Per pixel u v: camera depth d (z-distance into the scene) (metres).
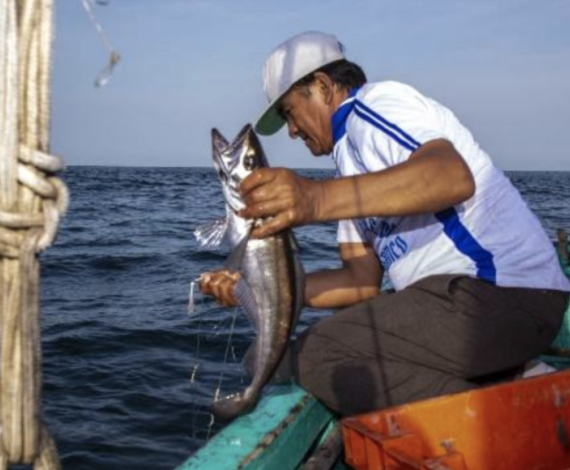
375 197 2.14
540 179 131.50
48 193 1.25
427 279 2.65
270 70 2.99
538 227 2.76
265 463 2.31
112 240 19.84
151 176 104.25
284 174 2.05
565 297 2.74
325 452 2.74
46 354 7.79
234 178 2.34
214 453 2.27
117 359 7.57
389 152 2.55
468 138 2.71
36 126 1.22
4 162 1.21
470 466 2.37
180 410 6.02
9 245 1.24
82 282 12.90
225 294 2.60
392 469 2.16
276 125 3.23
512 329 2.58
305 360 2.72
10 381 1.26
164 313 9.75
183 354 7.71
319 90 2.91
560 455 2.50
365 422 2.32
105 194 47.22
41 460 1.34
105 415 5.95
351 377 2.66
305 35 2.96
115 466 5.08
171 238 20.48
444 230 2.65
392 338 2.63
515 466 2.43
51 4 1.20
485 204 2.64
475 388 2.54
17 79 1.20
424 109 2.63
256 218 2.13
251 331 8.45
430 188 2.19
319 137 3.02
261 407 2.66
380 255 2.98
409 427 2.33
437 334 2.58
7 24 1.18
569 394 2.54
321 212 2.11
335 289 3.26
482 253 2.62
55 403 6.23
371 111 2.65
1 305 1.26
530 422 2.46
